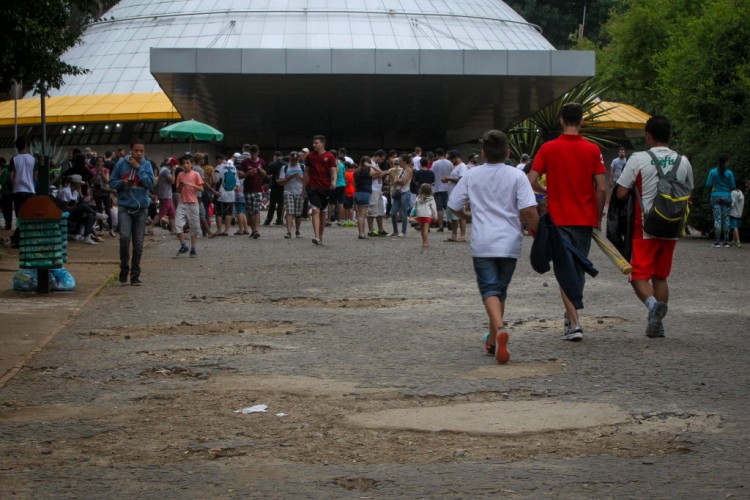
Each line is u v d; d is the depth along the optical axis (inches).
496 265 406.6
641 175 453.4
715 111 1279.5
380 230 1200.8
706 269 778.8
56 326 487.8
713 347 420.5
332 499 223.1
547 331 467.8
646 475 239.6
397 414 302.4
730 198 1039.0
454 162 1262.3
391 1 2989.7
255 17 2955.2
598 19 3858.3
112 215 1237.1
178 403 321.1
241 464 252.4
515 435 277.9
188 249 906.7
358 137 3034.0
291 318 517.3
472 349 420.5
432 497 223.8
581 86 2347.4
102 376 366.0
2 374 369.7
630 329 472.7
